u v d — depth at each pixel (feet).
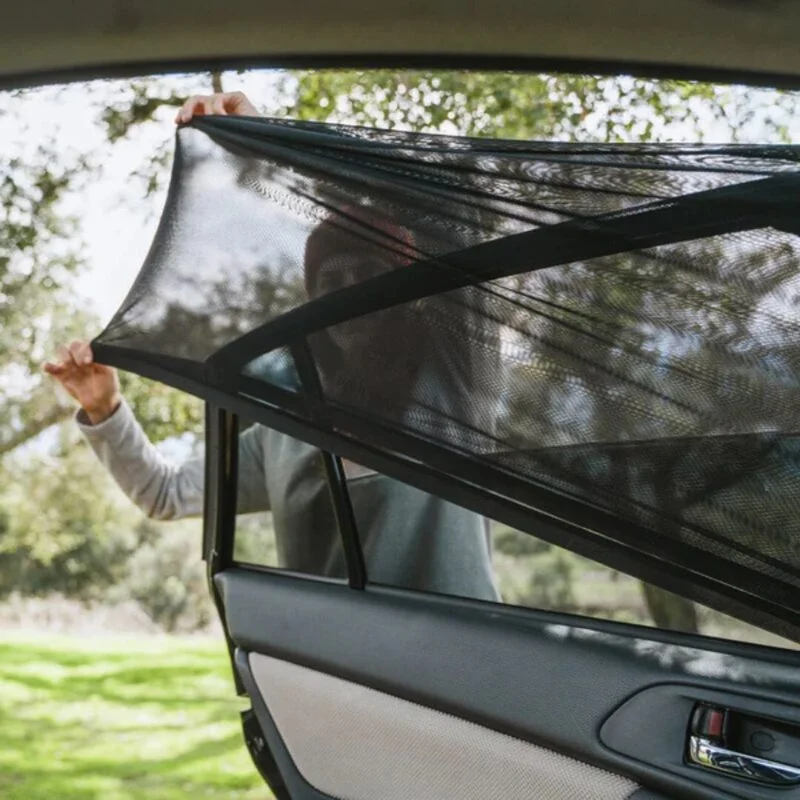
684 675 4.35
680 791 4.25
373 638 5.31
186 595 35.42
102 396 7.54
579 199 4.49
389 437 4.79
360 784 5.32
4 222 22.45
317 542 5.69
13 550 33.35
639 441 4.33
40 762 17.57
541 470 4.50
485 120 19.88
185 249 5.37
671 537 4.25
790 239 4.05
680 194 4.29
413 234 4.79
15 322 23.25
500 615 4.94
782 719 4.06
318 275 4.99
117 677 25.85
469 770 4.89
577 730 4.57
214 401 5.10
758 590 4.11
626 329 4.37
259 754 5.94
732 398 4.16
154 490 7.69
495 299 4.62
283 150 5.19
